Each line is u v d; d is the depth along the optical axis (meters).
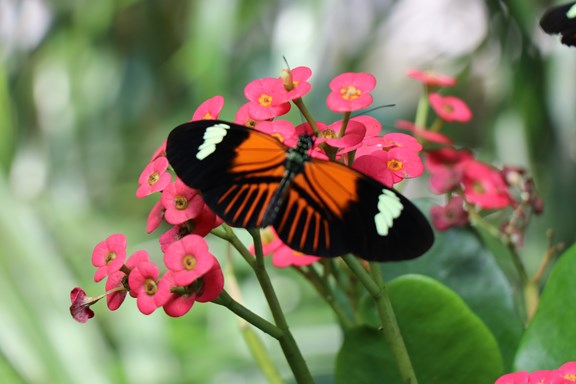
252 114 0.51
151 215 0.51
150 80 1.37
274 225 0.49
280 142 0.49
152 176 0.51
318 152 0.51
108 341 0.91
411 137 0.53
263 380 0.94
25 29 1.30
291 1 0.99
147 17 1.37
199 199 0.50
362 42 1.20
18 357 0.72
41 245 0.80
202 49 1.04
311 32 0.97
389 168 0.52
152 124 1.38
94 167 1.34
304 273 0.57
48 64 1.30
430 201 0.61
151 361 0.88
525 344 0.54
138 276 0.49
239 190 0.49
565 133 1.02
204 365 0.93
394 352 0.51
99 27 1.27
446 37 1.28
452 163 0.63
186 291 0.49
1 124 1.12
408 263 0.59
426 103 0.66
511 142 1.07
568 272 0.54
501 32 1.06
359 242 0.48
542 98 1.04
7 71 1.28
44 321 0.74
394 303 0.53
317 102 1.11
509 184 0.61
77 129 1.32
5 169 1.10
